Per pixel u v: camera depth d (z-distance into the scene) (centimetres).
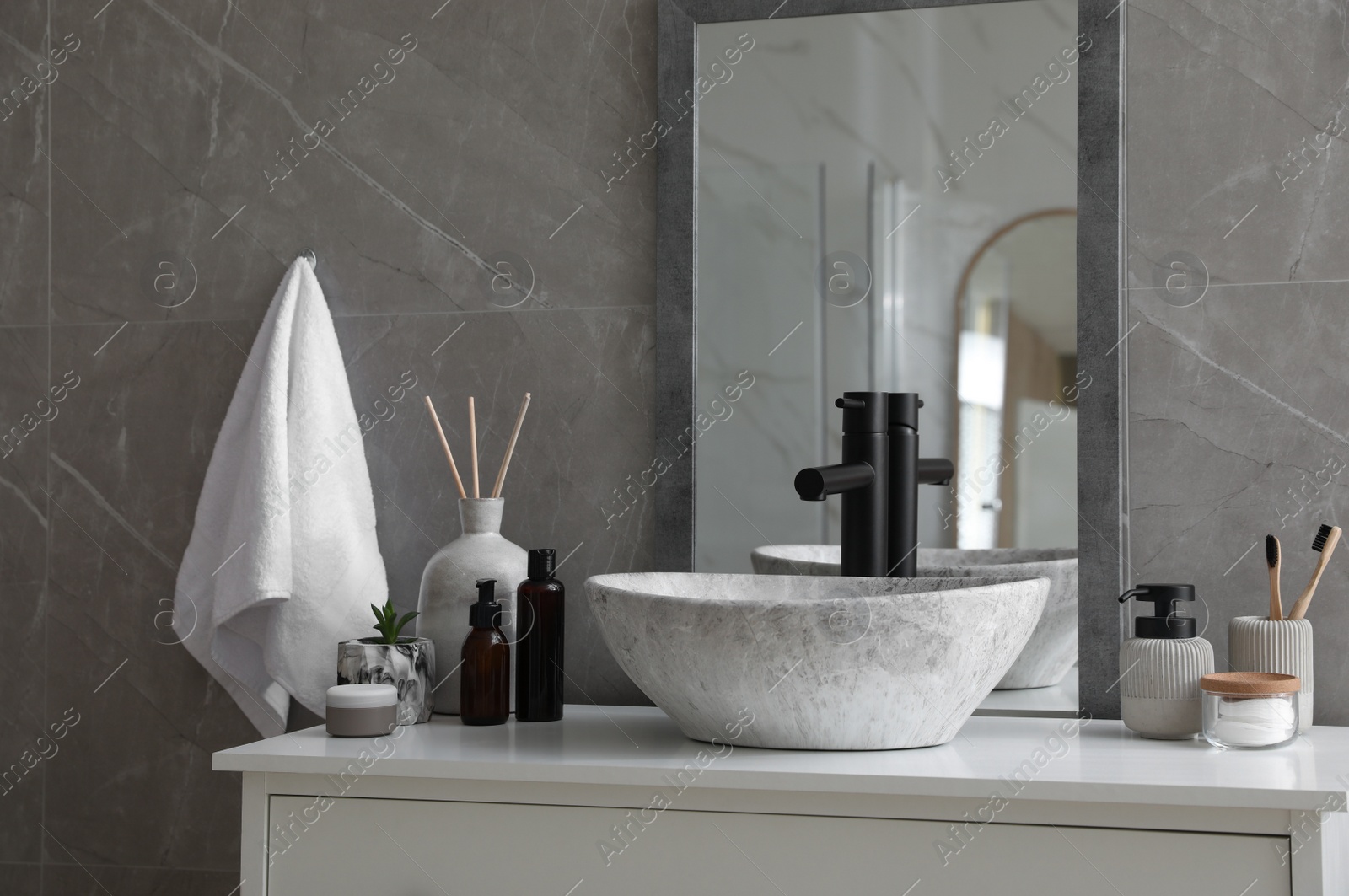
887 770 108
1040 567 142
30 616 172
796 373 150
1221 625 139
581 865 114
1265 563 138
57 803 170
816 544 149
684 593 139
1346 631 135
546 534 158
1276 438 138
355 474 159
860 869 108
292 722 164
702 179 154
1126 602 141
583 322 158
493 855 116
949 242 146
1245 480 139
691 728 123
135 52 173
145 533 169
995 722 138
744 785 108
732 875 111
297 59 168
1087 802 104
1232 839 101
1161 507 141
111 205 173
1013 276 144
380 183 165
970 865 106
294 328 159
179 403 169
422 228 164
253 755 119
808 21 152
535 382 160
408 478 163
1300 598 130
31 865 171
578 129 159
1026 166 144
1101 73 142
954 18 147
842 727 114
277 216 168
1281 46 139
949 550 145
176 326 170
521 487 159
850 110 150
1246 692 118
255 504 151
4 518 173
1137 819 103
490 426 161
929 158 147
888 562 145
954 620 109
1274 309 139
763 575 142
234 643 159
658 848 112
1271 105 139
